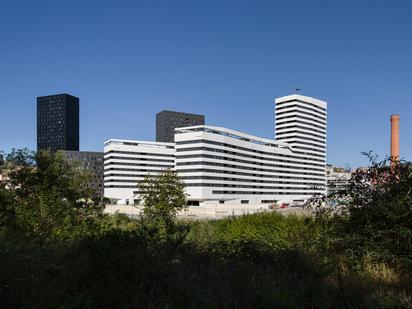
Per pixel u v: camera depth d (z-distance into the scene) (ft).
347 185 24.62
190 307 13.75
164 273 15.76
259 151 501.56
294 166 569.64
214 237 29.30
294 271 19.19
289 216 31.78
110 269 15.34
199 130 432.66
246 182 474.49
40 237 23.04
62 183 47.01
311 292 14.76
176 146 432.25
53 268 14.82
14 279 13.00
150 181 78.89
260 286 15.31
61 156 50.83
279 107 630.33
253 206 298.97
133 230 17.81
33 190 39.24
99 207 38.83
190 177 419.74
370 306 14.11
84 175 49.62
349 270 20.65
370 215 22.57
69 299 13.58
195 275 16.74
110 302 14.24
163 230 20.54
